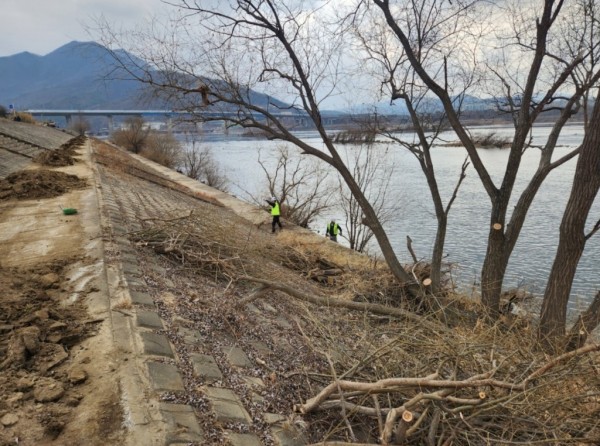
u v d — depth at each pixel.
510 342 6.30
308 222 26.30
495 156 61.94
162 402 3.89
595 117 7.98
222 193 30.66
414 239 23.45
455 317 9.41
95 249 7.43
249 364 5.15
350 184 11.16
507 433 4.57
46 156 20.64
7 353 4.37
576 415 4.93
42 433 3.44
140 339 4.78
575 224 8.20
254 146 101.88
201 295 6.78
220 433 3.78
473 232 24.03
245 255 9.95
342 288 11.76
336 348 5.79
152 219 9.23
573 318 10.07
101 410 3.70
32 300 5.50
